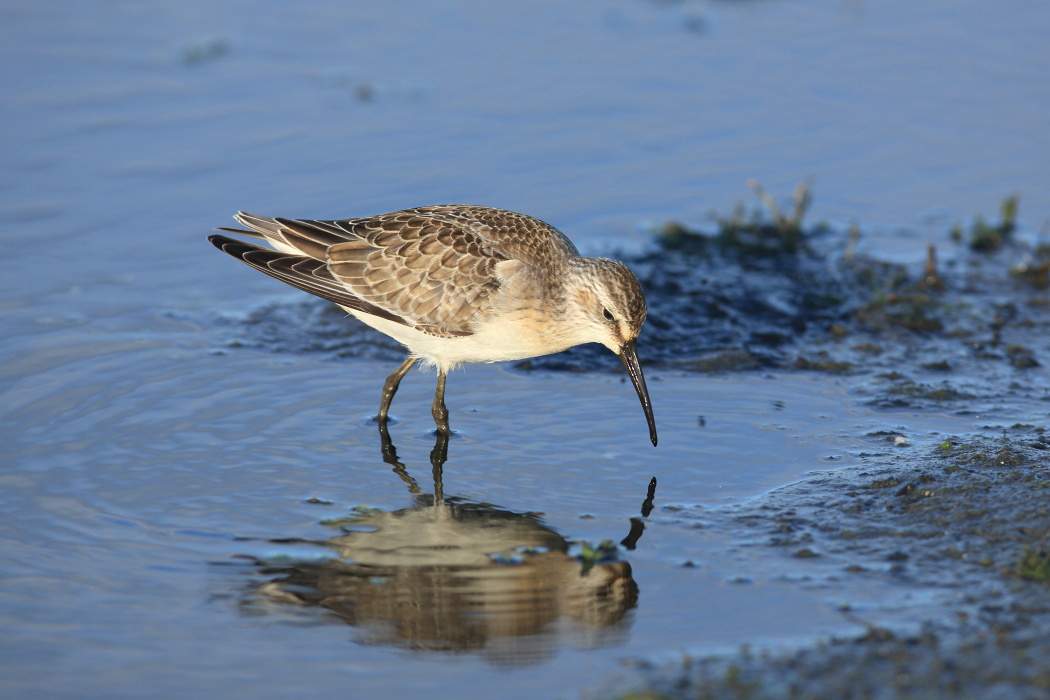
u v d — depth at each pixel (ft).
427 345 40.55
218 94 66.13
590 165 61.00
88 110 63.36
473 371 46.50
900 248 56.03
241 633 28.76
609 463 38.29
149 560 32.01
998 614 28.43
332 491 36.29
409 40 73.51
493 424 41.42
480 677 26.86
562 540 33.45
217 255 53.42
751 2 79.51
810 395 43.68
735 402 43.04
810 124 64.90
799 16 77.36
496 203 57.06
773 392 43.98
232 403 42.09
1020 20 75.61
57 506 34.71
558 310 40.01
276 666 27.40
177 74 67.87
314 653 27.91
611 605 29.81
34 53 69.31
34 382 42.42
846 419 41.42
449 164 60.08
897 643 27.37
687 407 42.65
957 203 58.95
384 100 66.13
